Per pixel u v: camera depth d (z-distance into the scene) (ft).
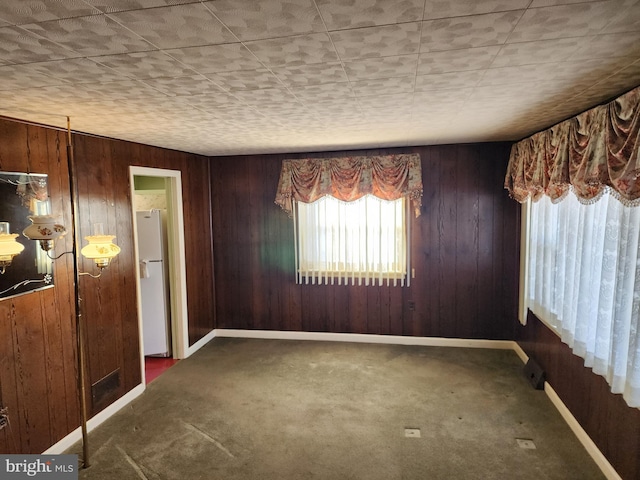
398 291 14.89
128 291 11.23
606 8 3.71
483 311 14.35
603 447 7.87
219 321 16.53
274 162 15.38
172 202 13.79
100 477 8.02
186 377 12.63
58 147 8.96
